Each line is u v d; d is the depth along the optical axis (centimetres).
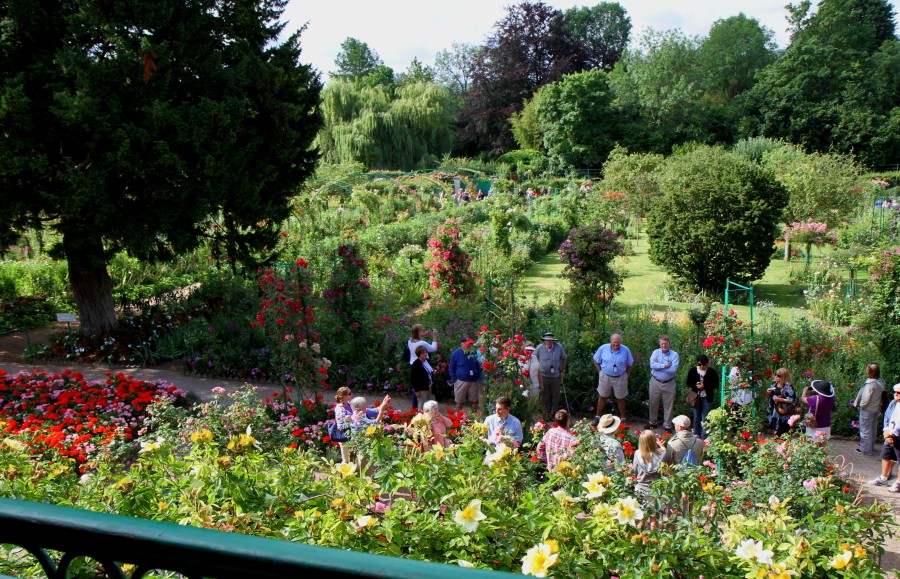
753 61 6300
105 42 1229
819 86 5144
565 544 402
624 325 1340
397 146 4709
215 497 412
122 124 1168
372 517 372
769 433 1042
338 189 3653
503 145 6038
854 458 970
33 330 1664
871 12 6075
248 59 1349
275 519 405
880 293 1240
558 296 1664
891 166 4856
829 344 1217
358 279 1380
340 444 817
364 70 8131
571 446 673
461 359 1064
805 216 2281
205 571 88
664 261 1886
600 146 5222
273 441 785
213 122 1257
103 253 1341
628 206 2909
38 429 809
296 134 1469
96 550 92
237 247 1522
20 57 1201
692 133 5256
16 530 95
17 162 1130
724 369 963
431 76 7831
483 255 2112
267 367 1325
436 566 83
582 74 5162
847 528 504
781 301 1819
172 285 1897
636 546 406
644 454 682
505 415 773
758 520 488
